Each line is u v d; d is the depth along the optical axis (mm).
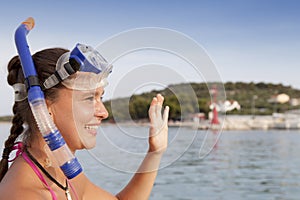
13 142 1361
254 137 35938
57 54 1283
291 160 18062
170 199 9578
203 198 9859
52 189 1305
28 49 1191
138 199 1766
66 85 1238
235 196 10367
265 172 14609
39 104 1113
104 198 1719
